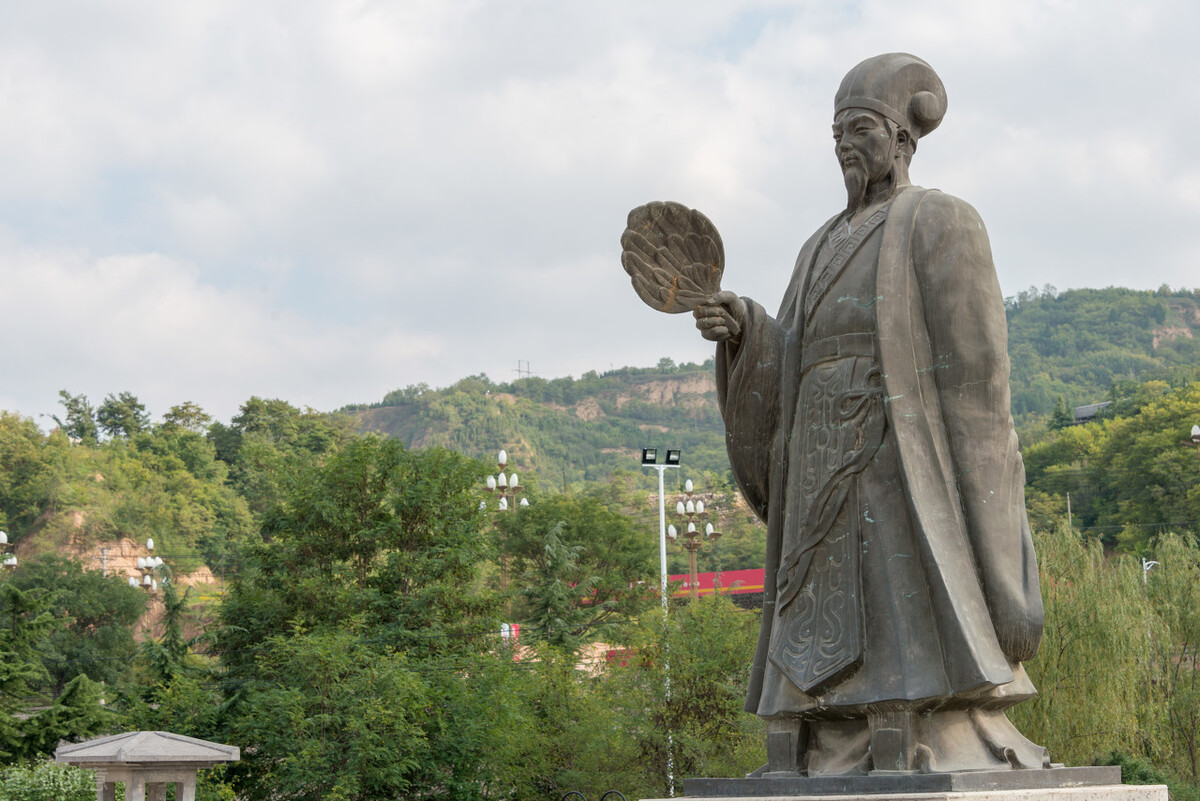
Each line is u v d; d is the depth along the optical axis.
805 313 7.41
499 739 22.36
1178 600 28.38
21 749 25.05
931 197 7.21
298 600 26.62
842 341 7.14
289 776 21.27
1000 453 6.88
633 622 27.31
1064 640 22.50
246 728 22.30
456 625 26.70
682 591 36.22
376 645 25.33
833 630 6.80
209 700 23.77
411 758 21.59
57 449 106.50
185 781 11.65
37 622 28.58
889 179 7.46
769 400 7.61
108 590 65.69
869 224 7.29
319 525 27.84
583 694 24.62
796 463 7.26
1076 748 22.34
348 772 21.08
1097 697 22.27
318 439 126.62
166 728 22.80
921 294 7.01
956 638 6.43
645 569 49.12
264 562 27.48
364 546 27.73
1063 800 6.17
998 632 6.65
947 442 6.89
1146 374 137.62
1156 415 87.88
